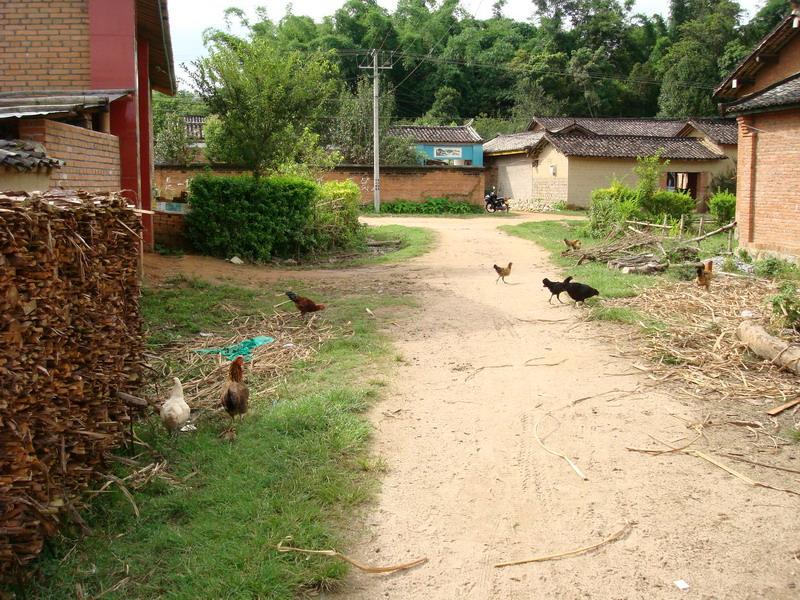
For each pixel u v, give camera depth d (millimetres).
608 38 71625
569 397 7504
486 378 8148
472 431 6586
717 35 62875
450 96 65250
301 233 18469
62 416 4609
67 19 12516
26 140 8812
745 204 16656
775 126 15641
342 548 4562
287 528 4672
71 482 4699
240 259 17156
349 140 40000
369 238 23062
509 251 19422
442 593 4160
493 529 4875
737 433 6492
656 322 10156
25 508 4008
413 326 10523
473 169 36625
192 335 9844
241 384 6535
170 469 5566
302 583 4164
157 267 14477
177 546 4473
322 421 6504
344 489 5289
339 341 9383
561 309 11609
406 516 5016
